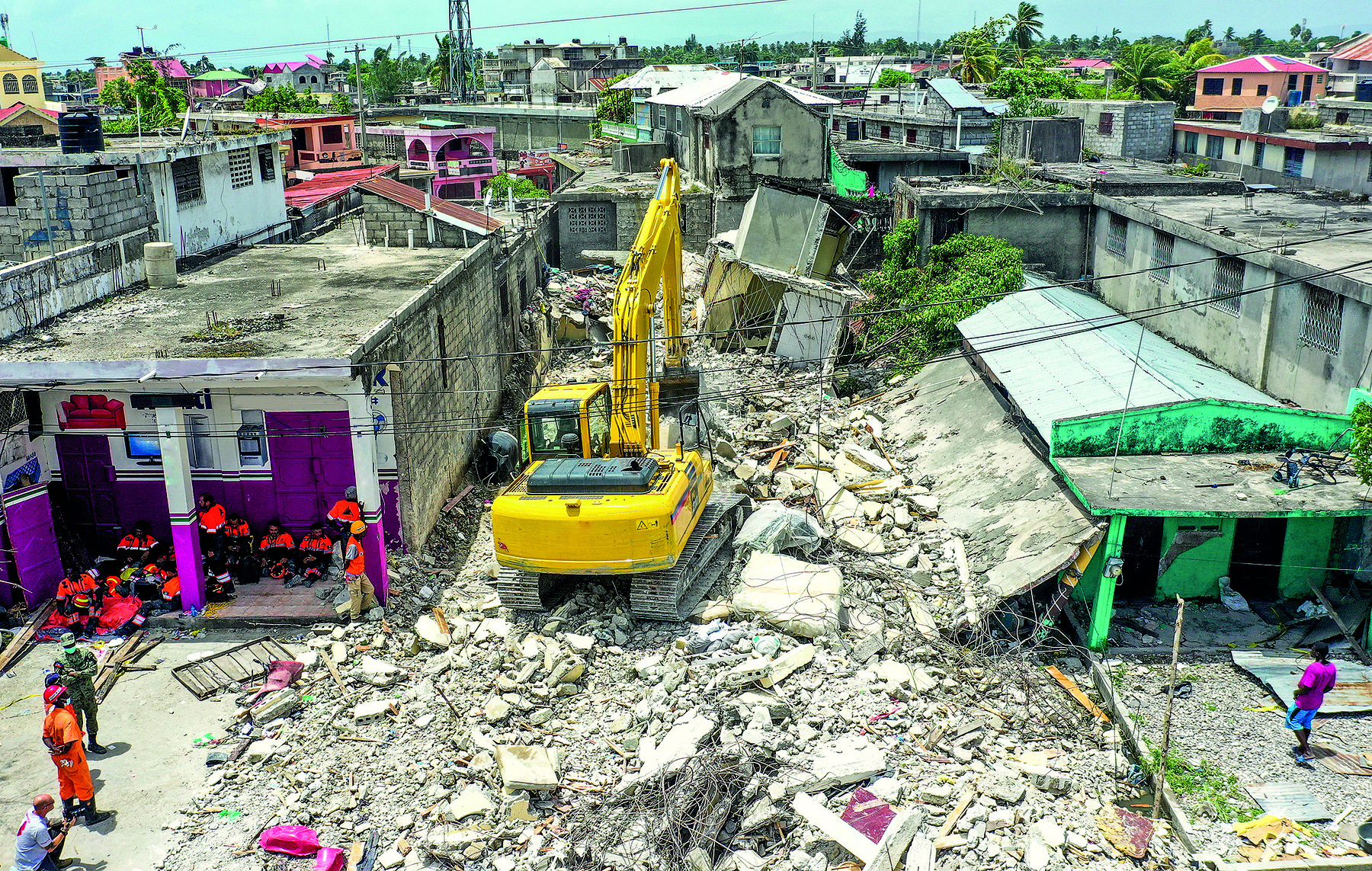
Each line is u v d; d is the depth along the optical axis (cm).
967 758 1407
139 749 1453
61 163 2245
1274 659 1695
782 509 1961
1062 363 2266
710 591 1844
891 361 2964
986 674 1622
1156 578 1914
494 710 1478
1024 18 9725
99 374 1658
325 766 1402
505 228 3256
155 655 1689
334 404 1891
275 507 1966
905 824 1230
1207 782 1420
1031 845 1254
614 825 1270
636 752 1413
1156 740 1504
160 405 1672
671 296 2022
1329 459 1856
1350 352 1933
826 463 2358
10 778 1402
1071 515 1794
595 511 1639
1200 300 2395
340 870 1228
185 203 2561
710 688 1522
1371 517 1791
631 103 6731
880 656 1634
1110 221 3016
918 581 1841
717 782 1304
